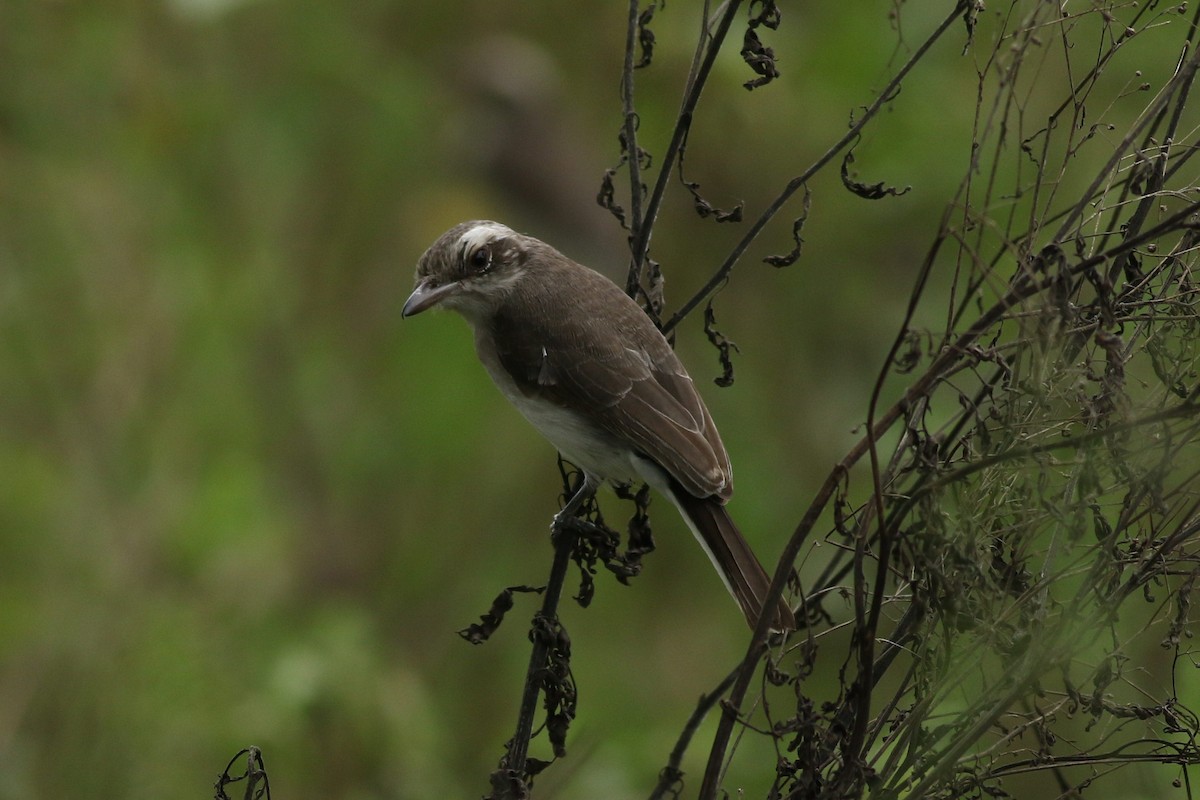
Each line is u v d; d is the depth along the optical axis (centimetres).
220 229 1423
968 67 1332
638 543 780
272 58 1424
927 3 1328
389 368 1508
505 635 1438
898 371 599
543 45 1625
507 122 1711
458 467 1488
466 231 942
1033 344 598
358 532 1457
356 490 1470
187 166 1413
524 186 1755
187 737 1181
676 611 1462
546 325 891
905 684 655
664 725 1287
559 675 711
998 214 1219
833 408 1447
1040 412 627
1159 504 595
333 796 1214
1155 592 903
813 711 623
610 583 1463
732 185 1459
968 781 643
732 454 1423
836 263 1457
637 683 1400
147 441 1346
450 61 1631
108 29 1346
